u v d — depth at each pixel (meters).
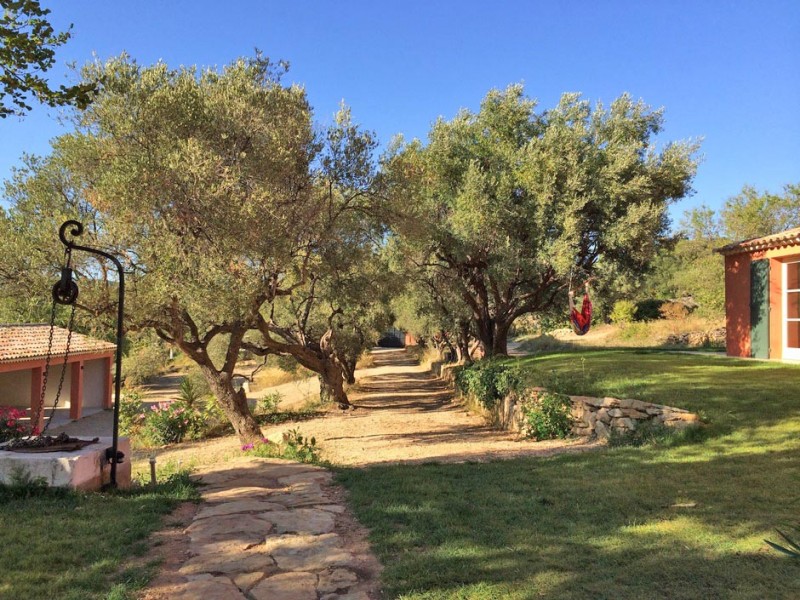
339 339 21.52
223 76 11.01
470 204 17.36
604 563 3.75
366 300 16.17
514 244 17.45
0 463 5.46
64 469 5.42
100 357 25.56
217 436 16.00
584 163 17.08
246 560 3.99
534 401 11.05
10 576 3.53
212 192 8.48
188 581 3.62
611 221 17.11
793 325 15.04
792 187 34.09
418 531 4.52
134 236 9.35
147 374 30.22
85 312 9.83
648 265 19.00
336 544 4.33
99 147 9.93
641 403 8.84
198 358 11.87
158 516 4.99
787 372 11.62
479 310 21.36
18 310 13.75
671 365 13.24
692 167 17.67
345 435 13.22
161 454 13.05
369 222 12.75
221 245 8.88
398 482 6.35
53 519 4.66
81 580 3.51
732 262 16.30
